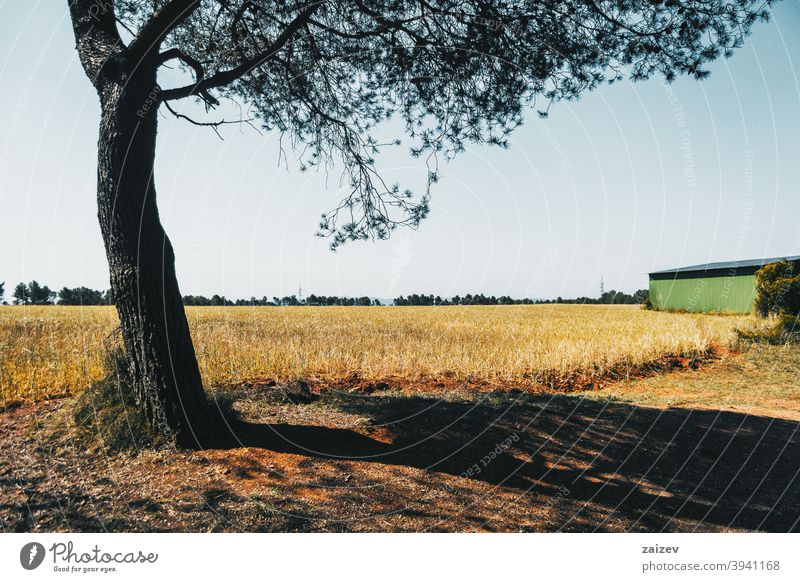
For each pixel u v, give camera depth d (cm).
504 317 2784
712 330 1650
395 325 2002
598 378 1000
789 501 429
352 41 709
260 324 1944
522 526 386
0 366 750
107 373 574
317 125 812
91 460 471
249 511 389
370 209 784
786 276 1841
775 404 763
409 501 420
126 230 498
